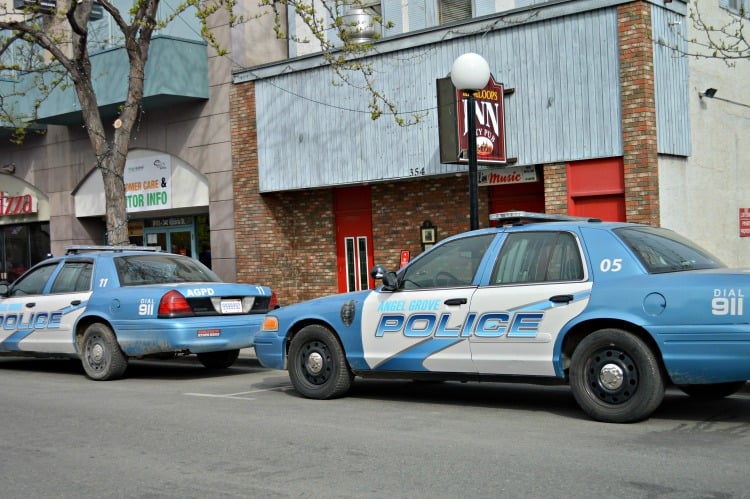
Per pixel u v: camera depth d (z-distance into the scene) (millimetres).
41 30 15438
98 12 20469
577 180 13898
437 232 16312
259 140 18109
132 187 20656
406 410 8195
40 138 22781
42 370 12664
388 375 8344
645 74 13141
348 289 17797
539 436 6742
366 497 5156
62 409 8680
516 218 7918
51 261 12008
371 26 16859
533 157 14281
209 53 18922
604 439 6547
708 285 6605
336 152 16906
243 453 6449
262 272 18312
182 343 10344
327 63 16875
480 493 5160
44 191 22781
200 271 11906
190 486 5547
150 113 20047
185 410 8469
